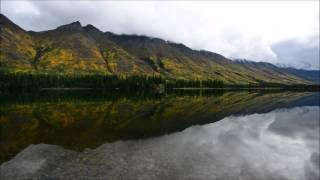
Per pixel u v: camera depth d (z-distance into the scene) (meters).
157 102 125.38
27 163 33.34
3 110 85.44
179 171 30.81
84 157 35.97
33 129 56.06
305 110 102.56
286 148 42.91
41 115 76.31
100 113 83.25
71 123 64.25
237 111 95.25
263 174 30.62
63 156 36.47
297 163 34.94
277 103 131.50
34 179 28.16
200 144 44.62
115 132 54.00
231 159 36.09
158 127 60.53
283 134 54.78
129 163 33.44
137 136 50.25
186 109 98.25
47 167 31.86
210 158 36.31
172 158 35.94
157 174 29.72
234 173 30.64
